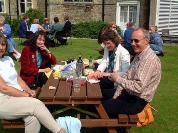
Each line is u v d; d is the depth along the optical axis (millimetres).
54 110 4914
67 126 3941
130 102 4230
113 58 5223
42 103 3898
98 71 5246
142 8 21766
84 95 4086
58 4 24203
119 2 22688
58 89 4391
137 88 3996
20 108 3818
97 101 4082
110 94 4922
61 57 12125
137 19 22062
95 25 21234
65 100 4059
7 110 3844
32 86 5387
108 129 4195
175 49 15461
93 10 23641
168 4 20859
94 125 4145
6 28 10641
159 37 12703
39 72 5590
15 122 4027
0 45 4102
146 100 4094
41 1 24625
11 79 4207
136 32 4051
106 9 23312
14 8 24797
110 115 4266
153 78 4035
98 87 4504
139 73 4000
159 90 7426
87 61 6562
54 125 3797
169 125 5258
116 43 5109
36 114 3807
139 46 4035
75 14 24078
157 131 5000
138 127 5125
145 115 5188
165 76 9000
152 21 21016
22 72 5484
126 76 4391
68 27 16297
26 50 5508
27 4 24859
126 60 5016
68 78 4945
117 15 22953
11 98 3920
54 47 15344
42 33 5840
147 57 4012
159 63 4086
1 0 24562
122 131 4285
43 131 4754
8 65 4234
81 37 21344
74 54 13008
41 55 6012
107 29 5219
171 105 6309
